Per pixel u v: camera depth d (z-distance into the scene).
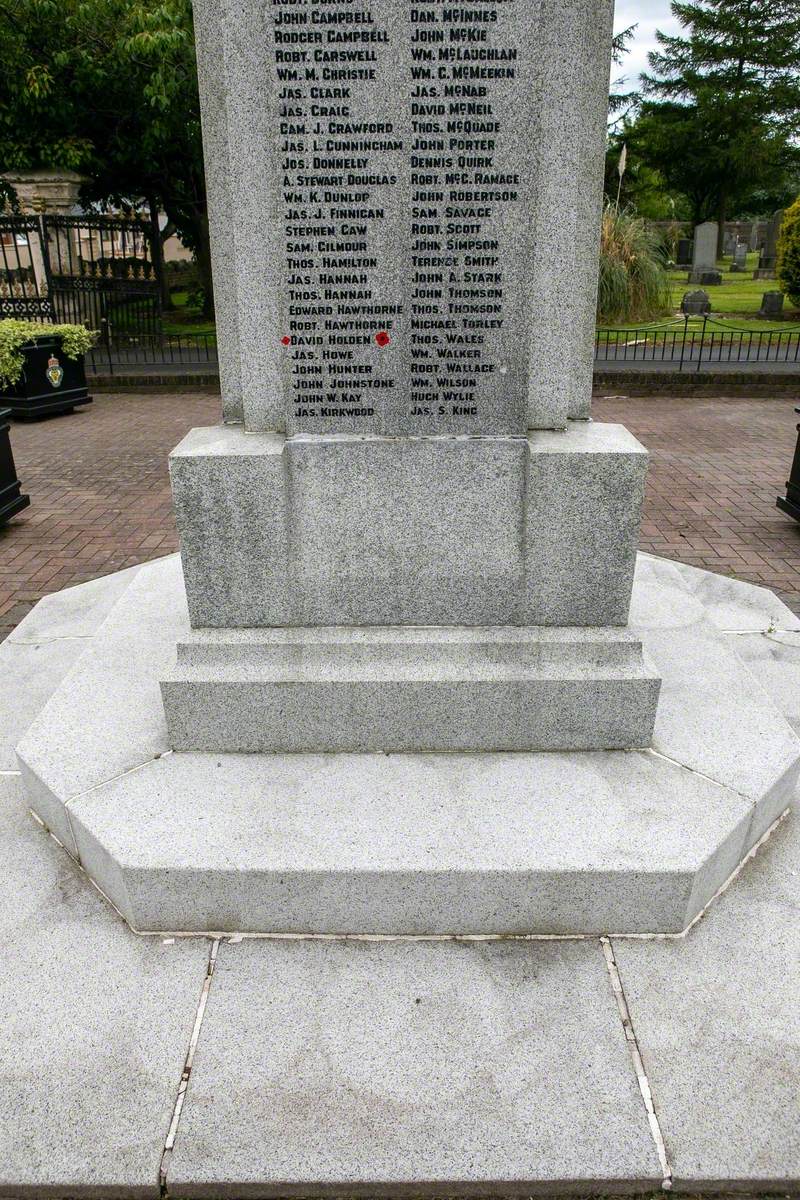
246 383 3.16
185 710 3.22
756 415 11.92
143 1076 2.40
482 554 3.20
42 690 4.30
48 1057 2.45
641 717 3.23
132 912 2.82
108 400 13.32
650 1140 2.24
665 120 37.59
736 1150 2.22
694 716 3.51
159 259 17.05
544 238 2.97
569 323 3.08
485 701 3.20
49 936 2.85
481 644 3.21
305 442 3.07
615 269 18.33
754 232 41.59
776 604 5.14
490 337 2.98
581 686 3.18
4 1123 2.29
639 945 2.80
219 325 3.27
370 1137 2.25
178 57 14.90
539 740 3.27
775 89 35.34
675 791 3.06
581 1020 2.55
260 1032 2.52
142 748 3.31
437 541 3.18
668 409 12.36
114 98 16.06
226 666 3.22
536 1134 2.26
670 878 2.72
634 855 2.77
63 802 3.03
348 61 2.67
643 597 4.59
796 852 3.20
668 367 13.99
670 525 7.21
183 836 2.85
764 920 2.89
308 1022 2.54
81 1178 2.18
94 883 3.07
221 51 2.86
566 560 3.19
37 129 16.17
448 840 2.83
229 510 3.12
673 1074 2.40
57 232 16.19
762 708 3.57
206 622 3.30
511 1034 2.51
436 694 3.18
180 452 3.06
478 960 2.75
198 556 3.19
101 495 8.25
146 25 14.46
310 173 2.79
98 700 3.63
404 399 3.06
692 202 43.78
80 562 6.46
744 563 6.34
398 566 3.22
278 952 2.79
